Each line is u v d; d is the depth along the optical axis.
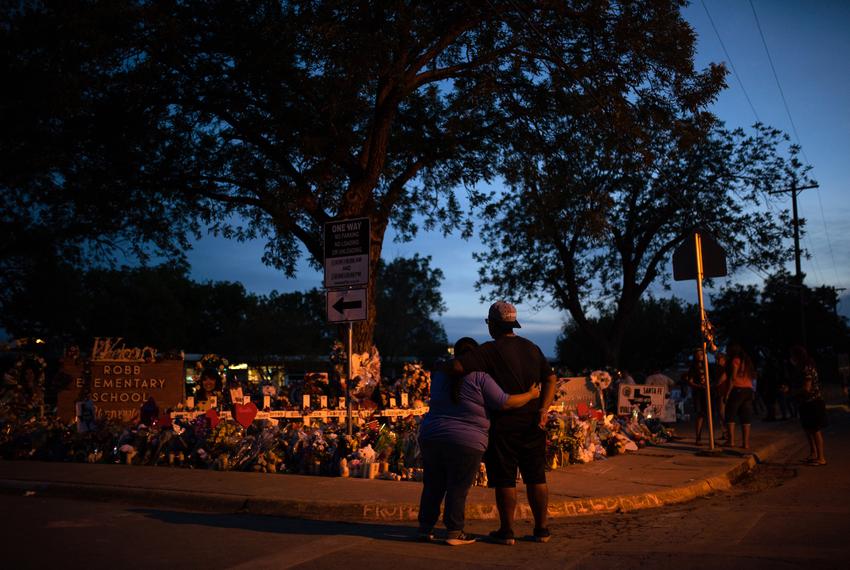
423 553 5.64
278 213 16.03
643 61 16.03
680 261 12.84
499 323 6.10
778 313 60.56
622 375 18.86
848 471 11.27
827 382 64.50
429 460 6.01
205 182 17.23
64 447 10.98
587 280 33.25
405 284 68.56
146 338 52.06
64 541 6.07
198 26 14.95
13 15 14.30
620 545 5.98
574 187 17.78
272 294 69.19
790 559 5.27
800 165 30.06
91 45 13.86
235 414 10.55
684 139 16.61
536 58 16.11
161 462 10.32
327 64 13.88
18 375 12.72
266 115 15.62
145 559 5.45
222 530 6.55
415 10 13.99
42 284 35.12
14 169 15.94
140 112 15.72
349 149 15.66
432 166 18.31
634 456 12.01
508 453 6.02
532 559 5.43
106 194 16.64
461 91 16.89
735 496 9.04
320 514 7.40
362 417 12.73
